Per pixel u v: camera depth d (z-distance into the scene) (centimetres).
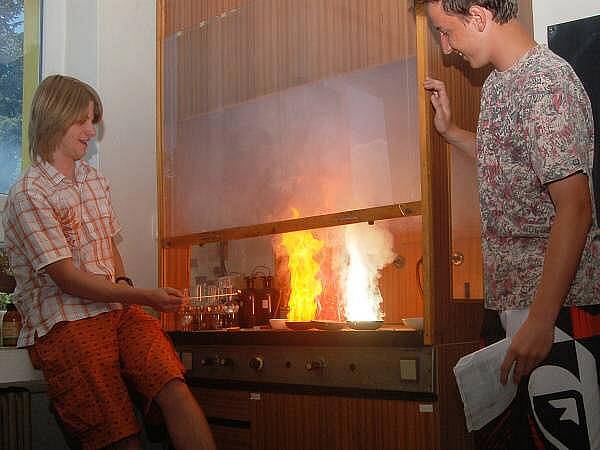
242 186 262
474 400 160
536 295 152
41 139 204
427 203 205
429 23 212
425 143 208
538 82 158
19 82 298
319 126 241
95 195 214
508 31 171
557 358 157
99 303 203
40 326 198
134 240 304
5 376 246
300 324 238
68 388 195
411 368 200
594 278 162
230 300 269
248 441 240
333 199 236
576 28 238
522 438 167
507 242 170
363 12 231
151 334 205
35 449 263
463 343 211
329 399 218
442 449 196
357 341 211
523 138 163
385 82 224
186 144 281
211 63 276
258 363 235
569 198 151
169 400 197
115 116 301
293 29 251
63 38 308
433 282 202
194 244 275
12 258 204
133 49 311
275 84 255
